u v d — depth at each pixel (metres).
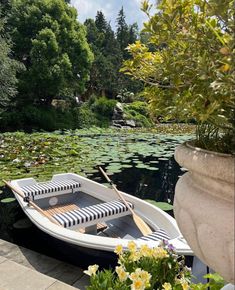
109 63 22.83
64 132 13.10
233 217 0.71
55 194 3.56
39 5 15.55
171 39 0.87
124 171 6.25
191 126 16.39
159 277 1.27
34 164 6.09
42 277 1.80
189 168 0.82
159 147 9.09
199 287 1.18
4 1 15.23
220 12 0.77
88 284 2.14
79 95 21.62
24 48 15.28
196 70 0.77
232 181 0.71
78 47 16.58
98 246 2.07
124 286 1.15
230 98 0.70
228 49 0.67
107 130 14.37
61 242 2.41
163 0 0.87
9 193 4.45
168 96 0.90
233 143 0.82
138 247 1.91
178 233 2.26
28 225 3.39
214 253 0.75
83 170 5.85
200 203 0.78
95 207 2.85
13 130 13.80
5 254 2.52
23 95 14.99
